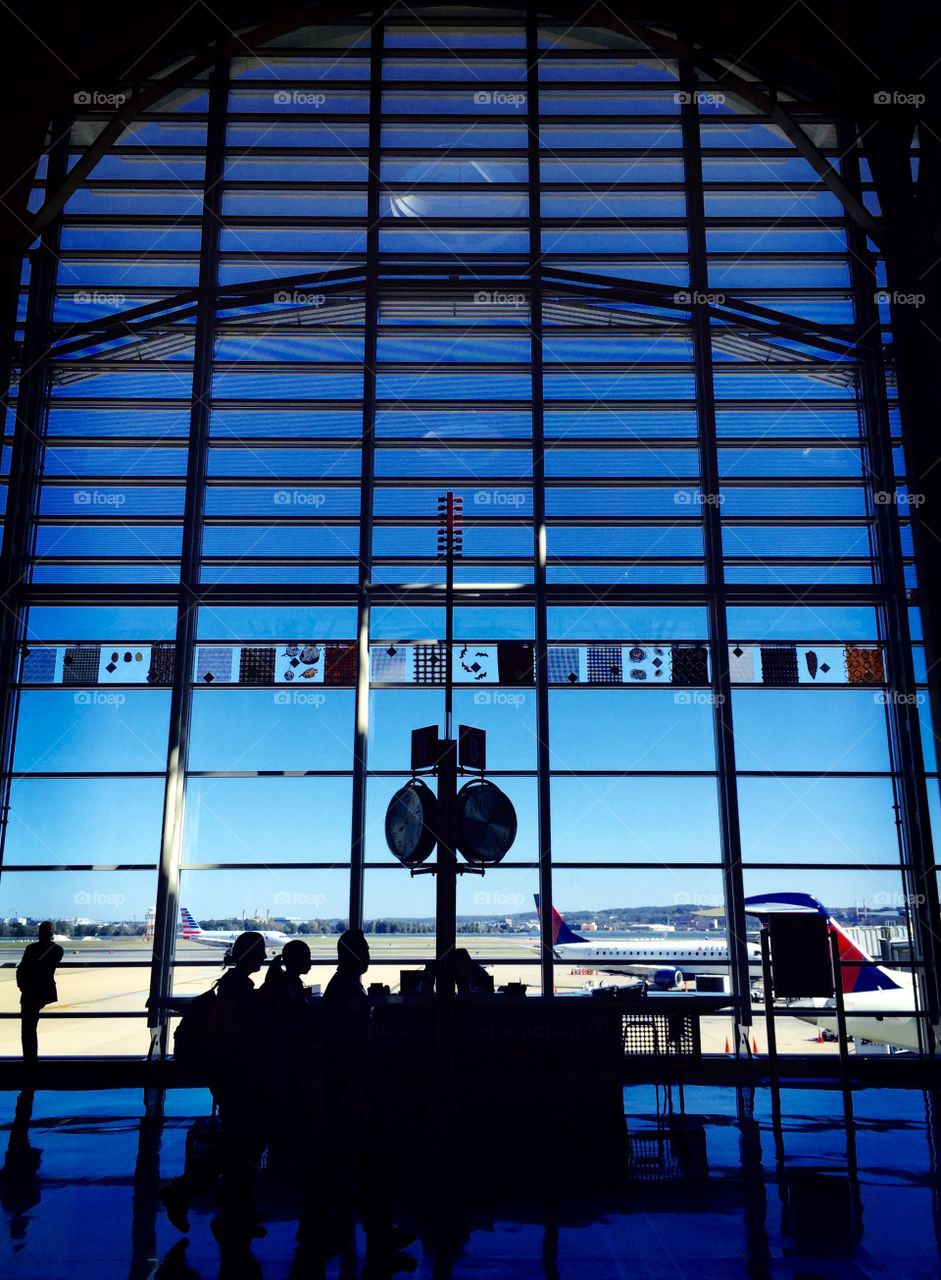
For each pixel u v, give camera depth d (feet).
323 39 52.42
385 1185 16.79
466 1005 28.60
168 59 51.96
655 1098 32.76
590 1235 17.61
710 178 50.24
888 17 47.57
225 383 46.96
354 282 47.67
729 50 51.85
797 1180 21.49
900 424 46.91
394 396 46.93
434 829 24.39
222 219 49.14
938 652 43.14
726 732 43.14
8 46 45.39
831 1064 38.50
